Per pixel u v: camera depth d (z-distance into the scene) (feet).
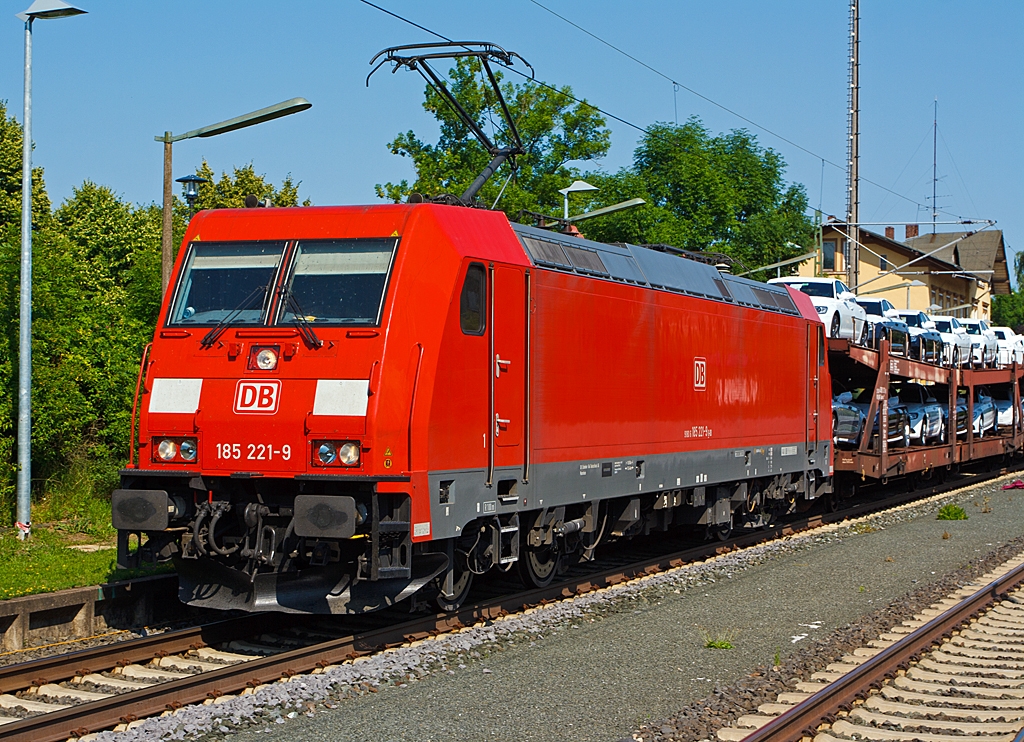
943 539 57.16
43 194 132.87
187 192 55.67
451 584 34.06
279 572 31.73
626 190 126.31
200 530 31.53
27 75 46.75
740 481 54.75
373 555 29.50
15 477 53.01
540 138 136.67
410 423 30.81
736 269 121.39
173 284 33.76
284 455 30.68
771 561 49.60
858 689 26.89
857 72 131.34
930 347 94.32
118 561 31.91
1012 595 41.39
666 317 46.26
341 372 30.66
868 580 44.52
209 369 32.07
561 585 40.75
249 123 50.47
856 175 131.34
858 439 72.69
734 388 53.01
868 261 203.82
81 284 62.95
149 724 23.57
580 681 28.30
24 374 45.93
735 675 29.27
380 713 25.32
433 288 32.12
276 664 28.04
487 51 42.32
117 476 56.08
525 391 36.27
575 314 39.37
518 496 35.94
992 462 108.37
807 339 62.64
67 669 27.76
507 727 24.45
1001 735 23.71
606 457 41.47
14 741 21.93
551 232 39.70
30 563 38.93
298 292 32.30
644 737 23.70
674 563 48.70
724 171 137.28
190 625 35.22
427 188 127.75
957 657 31.60
